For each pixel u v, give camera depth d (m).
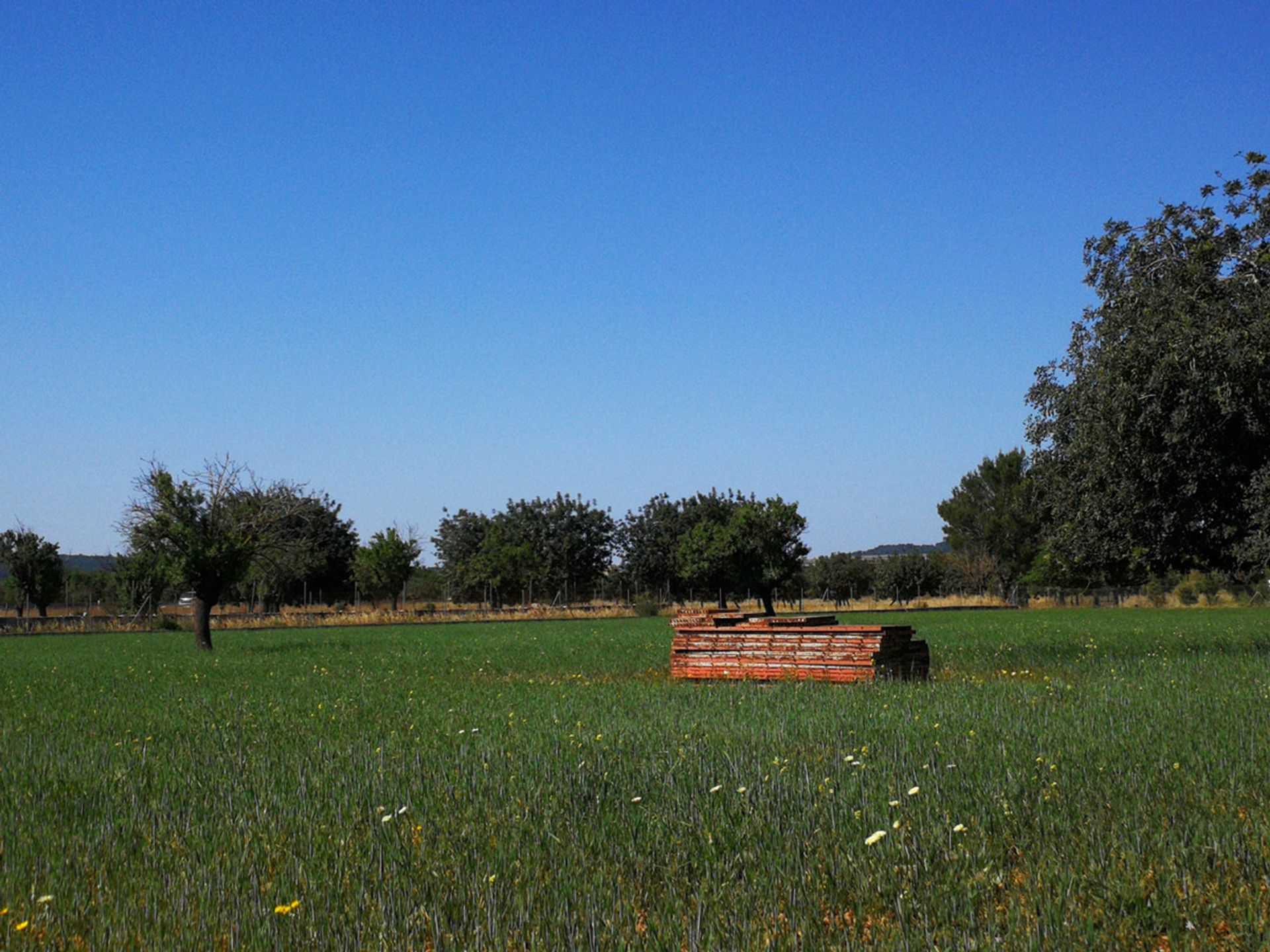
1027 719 12.80
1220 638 31.72
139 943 5.50
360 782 9.48
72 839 7.68
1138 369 21.72
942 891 5.97
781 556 62.03
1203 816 7.52
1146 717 12.70
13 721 15.34
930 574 95.19
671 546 87.31
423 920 5.73
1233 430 21.69
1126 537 23.30
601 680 21.41
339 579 85.81
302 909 5.93
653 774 9.57
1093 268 24.45
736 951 5.20
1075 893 5.90
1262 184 22.53
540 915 5.76
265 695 18.92
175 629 55.75
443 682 21.39
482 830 7.67
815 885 6.21
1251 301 21.56
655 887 6.30
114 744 12.62
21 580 66.50
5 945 5.48
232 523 37.34
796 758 10.41
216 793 9.34
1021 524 90.69
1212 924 5.48
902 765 9.70
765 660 20.05
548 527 92.88
